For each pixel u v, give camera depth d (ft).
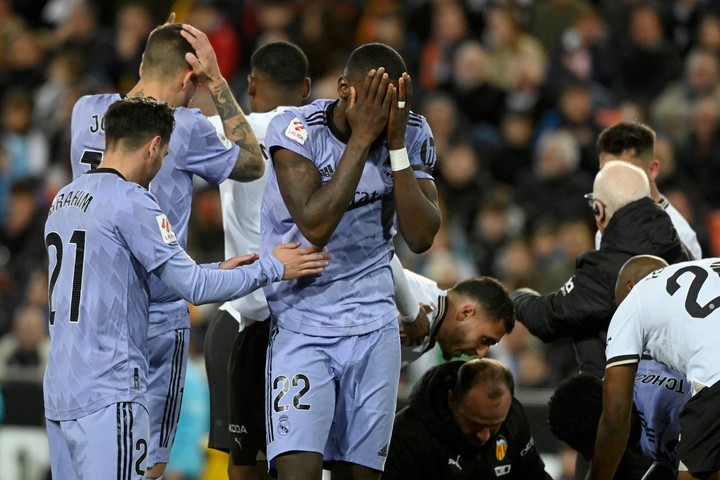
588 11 153.48
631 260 61.98
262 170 62.90
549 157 131.75
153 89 61.11
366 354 55.93
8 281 133.08
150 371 60.64
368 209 55.57
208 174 61.21
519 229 129.59
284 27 154.10
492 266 125.80
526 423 64.69
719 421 54.95
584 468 67.82
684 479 56.65
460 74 145.79
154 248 54.95
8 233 139.54
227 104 62.44
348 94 53.83
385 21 151.84
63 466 56.49
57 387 55.31
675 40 152.87
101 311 54.95
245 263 57.47
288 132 54.34
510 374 61.16
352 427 56.24
